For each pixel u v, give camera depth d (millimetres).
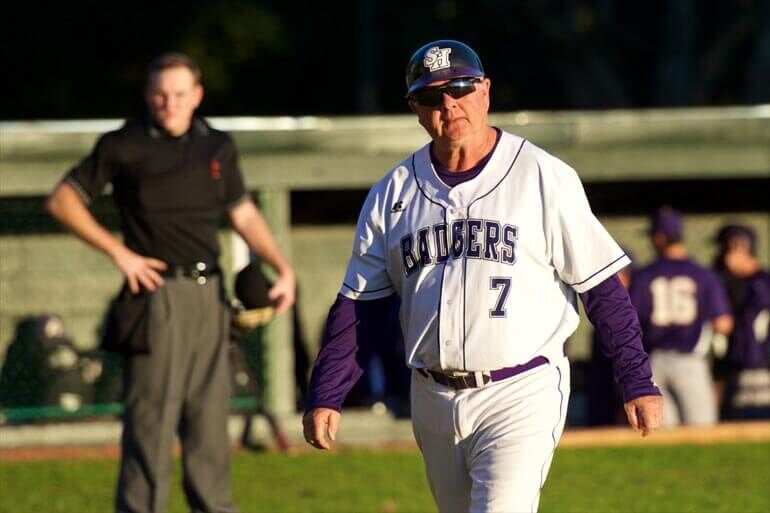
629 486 29266
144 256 21469
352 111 93500
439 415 16125
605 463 31984
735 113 41344
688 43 85562
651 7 90062
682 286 35438
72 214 21188
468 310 15680
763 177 42969
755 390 37344
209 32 86562
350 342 16594
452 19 91375
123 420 21641
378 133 39344
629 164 41031
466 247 15703
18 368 40406
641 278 35719
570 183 15773
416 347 16062
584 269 15734
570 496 28219
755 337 37312
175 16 85812
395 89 93250
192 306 21484
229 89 87250
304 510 27172
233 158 22297
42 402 40312
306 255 48281
